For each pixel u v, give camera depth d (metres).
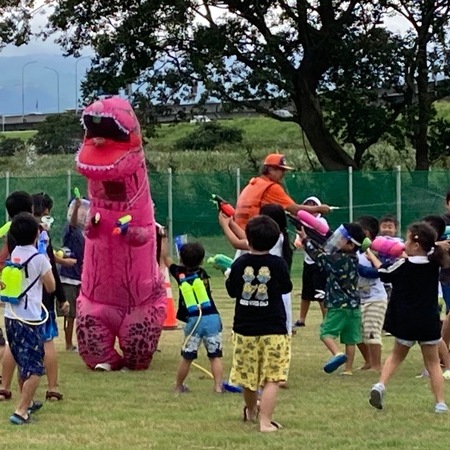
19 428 7.98
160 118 38.12
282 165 9.91
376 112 31.58
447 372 9.53
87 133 9.84
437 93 32.19
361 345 10.17
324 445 7.53
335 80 31.91
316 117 31.62
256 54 30.58
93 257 10.11
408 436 7.75
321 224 9.70
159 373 10.09
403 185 21.02
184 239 9.36
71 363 10.62
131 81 31.67
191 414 8.40
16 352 8.16
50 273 8.22
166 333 12.64
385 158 35.72
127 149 9.78
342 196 21.03
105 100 9.77
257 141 46.84
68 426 8.05
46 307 8.74
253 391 8.06
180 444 7.59
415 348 11.27
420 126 31.64
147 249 10.12
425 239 8.30
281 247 9.27
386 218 10.57
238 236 9.25
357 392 9.12
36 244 8.39
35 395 9.04
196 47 30.47
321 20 31.66
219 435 7.78
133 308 10.17
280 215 9.26
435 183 21.00
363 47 30.77
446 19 31.34
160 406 8.67
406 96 32.22
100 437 7.76
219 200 9.30
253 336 7.93
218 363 9.17
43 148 50.44
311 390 9.21
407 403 8.68
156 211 20.98
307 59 31.31
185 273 9.11
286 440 7.65
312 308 14.79
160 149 46.38
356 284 9.80
